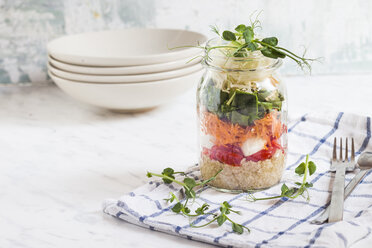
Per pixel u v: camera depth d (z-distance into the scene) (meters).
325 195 0.81
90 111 1.15
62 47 1.16
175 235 0.76
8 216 0.81
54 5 1.25
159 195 0.82
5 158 0.97
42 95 1.24
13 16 1.25
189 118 1.10
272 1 1.26
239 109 0.78
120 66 1.03
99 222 0.79
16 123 1.11
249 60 0.77
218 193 0.83
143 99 1.06
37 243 0.75
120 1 1.26
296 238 0.71
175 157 0.95
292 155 0.93
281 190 0.80
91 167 0.93
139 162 0.94
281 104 0.81
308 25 1.28
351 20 1.27
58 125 1.09
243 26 0.79
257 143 0.80
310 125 0.99
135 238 0.76
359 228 0.70
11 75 1.29
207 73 0.82
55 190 0.87
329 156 0.92
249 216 0.77
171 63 1.04
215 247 0.73
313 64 1.30
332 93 1.18
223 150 0.81
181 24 1.28
